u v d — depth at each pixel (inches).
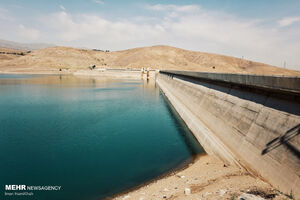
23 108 1718.8
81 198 496.4
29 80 4554.6
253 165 499.2
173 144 893.2
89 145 896.3
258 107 598.9
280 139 454.3
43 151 835.4
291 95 474.6
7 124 1246.9
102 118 1405.0
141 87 3735.2
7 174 642.2
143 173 623.2
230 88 868.6
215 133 806.5
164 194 440.5
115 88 3412.9
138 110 1696.6
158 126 1205.7
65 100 2135.8
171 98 2127.2
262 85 565.6
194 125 1045.2
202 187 451.5
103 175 618.5
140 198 435.5
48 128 1164.5
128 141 944.9
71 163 714.8
